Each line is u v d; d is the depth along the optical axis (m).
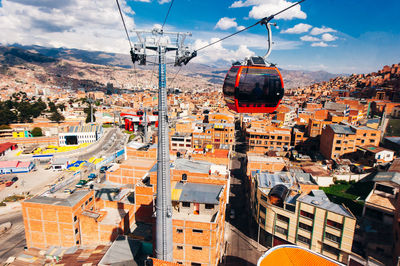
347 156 92.50
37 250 52.56
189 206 42.59
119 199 60.06
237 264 49.44
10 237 65.31
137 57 24.39
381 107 144.88
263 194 54.28
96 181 96.19
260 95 18.34
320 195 52.44
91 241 52.66
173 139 114.19
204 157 74.38
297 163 93.69
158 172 27.62
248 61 19.00
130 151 87.25
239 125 180.88
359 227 47.78
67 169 113.88
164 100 26.08
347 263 43.62
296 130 114.94
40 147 145.00
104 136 173.38
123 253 42.75
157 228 28.86
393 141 95.06
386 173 57.41
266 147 112.38
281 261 28.89
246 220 65.69
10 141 146.00
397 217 43.72
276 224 52.12
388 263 41.25
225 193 50.06
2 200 86.69
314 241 47.41
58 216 51.12
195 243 39.94
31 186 97.75
